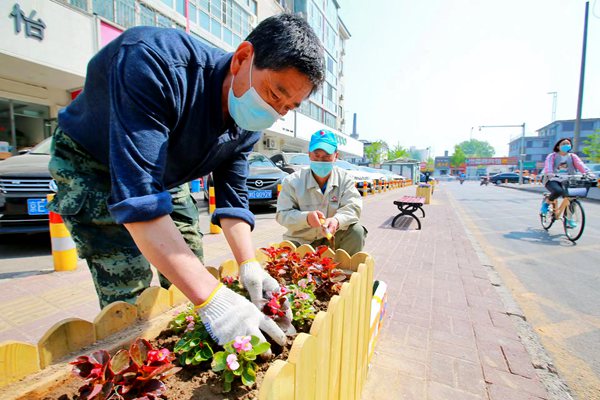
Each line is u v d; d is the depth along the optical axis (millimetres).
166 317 1072
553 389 1907
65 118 1279
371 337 1860
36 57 7348
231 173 1521
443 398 1805
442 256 4688
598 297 3400
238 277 1435
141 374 718
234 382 852
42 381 730
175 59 994
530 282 3854
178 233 889
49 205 1377
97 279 1330
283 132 18203
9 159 4176
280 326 1109
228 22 14859
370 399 1779
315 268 1522
